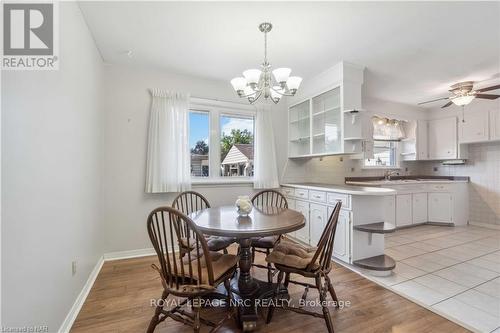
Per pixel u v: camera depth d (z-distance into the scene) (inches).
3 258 39.5
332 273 100.7
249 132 152.3
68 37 68.0
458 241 143.4
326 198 119.4
